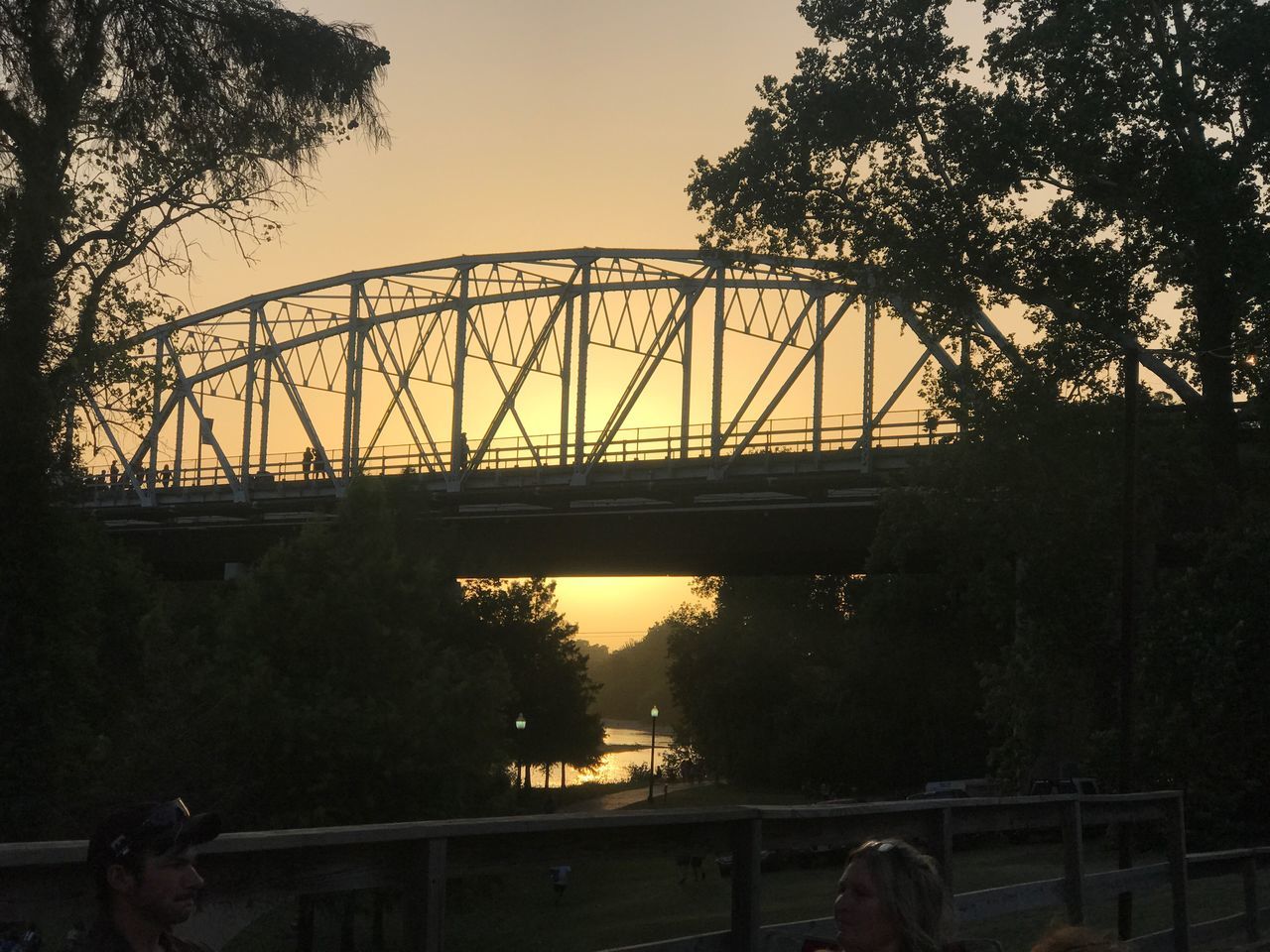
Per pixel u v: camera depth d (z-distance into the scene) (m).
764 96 41.06
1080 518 39.19
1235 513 39.34
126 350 26.22
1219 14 35.59
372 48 23.58
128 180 24.12
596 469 78.25
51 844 3.51
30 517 26.75
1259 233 34.56
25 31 22.66
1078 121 35.69
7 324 24.44
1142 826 37.94
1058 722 43.28
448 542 66.44
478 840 4.84
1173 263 37.41
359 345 89.38
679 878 46.81
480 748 35.41
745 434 71.88
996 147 37.50
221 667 34.28
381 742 33.34
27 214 23.45
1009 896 8.31
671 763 111.94
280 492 91.38
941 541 43.66
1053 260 38.62
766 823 6.21
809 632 93.38
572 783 113.62
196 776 32.22
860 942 3.88
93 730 39.06
